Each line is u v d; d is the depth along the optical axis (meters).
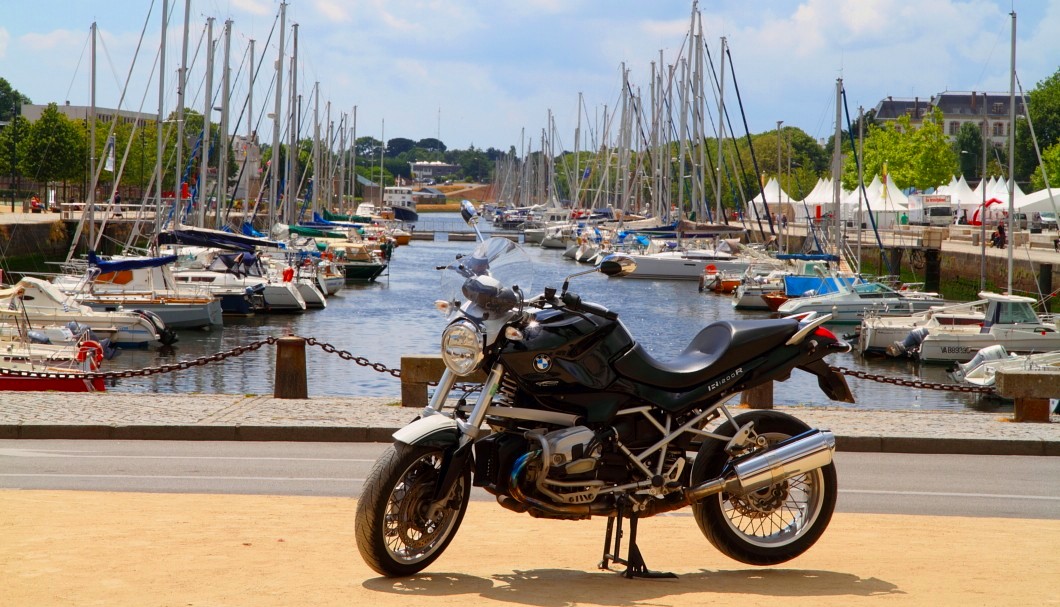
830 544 7.07
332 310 51.91
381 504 5.55
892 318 38.97
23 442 11.66
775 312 52.66
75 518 7.30
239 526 7.20
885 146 106.50
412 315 50.12
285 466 10.33
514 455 5.68
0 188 100.94
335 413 13.15
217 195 61.16
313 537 6.85
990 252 56.66
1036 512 8.62
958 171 137.75
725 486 6.03
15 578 5.41
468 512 8.22
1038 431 12.43
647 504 5.95
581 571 6.09
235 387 28.69
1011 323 35.28
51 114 86.25
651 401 5.91
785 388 30.78
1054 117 122.75
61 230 65.94
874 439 11.92
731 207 112.50
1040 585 5.67
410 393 13.80
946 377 33.41
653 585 5.69
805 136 169.88
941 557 6.57
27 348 24.53
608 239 88.75
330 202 114.81
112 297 40.78
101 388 23.95
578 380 5.71
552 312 5.76
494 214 165.50
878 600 5.32
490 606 5.09
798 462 6.12
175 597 5.10
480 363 5.70
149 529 6.96
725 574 6.08
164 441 11.92
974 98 174.88
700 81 76.31
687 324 47.72
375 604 5.07
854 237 73.19
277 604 5.02
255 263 52.22
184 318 41.75
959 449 11.84
